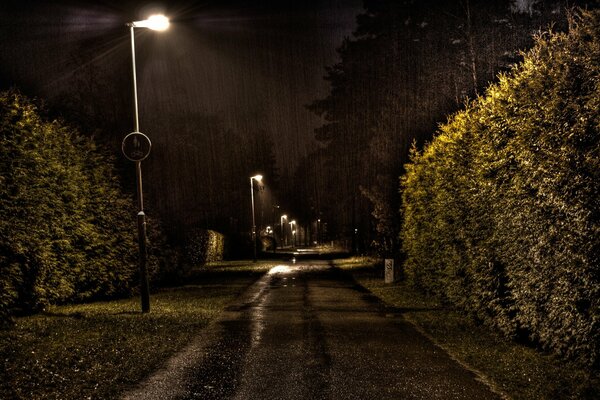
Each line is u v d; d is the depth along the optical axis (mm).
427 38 36094
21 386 8008
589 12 8367
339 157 55125
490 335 12266
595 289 8039
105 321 13898
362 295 21703
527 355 10047
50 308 16234
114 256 20156
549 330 9547
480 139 12898
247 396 7777
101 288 19672
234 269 41312
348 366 9453
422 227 20141
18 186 13383
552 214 9219
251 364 9633
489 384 8312
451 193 15164
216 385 8328
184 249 41938
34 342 10914
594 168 8133
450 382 8422
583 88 8680
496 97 11672
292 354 10430
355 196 55188
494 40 31078
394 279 27516
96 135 22234
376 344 11367
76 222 17406
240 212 78875
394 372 9039
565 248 8750
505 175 10969
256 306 18234
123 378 8641
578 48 8992
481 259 12609
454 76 32688
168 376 8859
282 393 7906
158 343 11344
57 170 16375
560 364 9266
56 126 17703
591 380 8250
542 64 9773
